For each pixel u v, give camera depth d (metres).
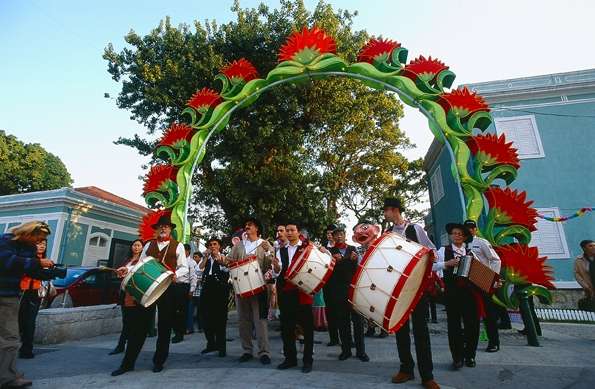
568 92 13.28
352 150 19.62
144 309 4.71
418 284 3.73
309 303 4.60
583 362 4.67
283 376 4.20
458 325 4.49
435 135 7.42
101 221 21.97
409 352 3.98
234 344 6.62
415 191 26.02
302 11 14.44
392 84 8.01
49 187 30.67
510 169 6.80
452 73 7.57
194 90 13.08
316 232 14.06
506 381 3.93
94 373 4.52
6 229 20.62
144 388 3.84
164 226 5.27
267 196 13.23
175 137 8.52
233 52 14.15
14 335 3.94
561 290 11.94
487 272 4.59
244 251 5.39
